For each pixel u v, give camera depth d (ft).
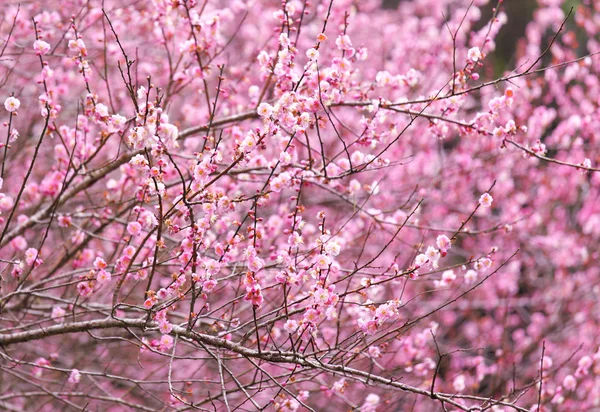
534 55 40.52
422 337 24.76
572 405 31.17
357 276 26.23
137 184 23.09
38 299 26.73
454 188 36.65
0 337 19.81
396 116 34.58
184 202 16.44
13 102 17.54
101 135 22.08
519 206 38.01
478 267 18.43
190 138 24.66
